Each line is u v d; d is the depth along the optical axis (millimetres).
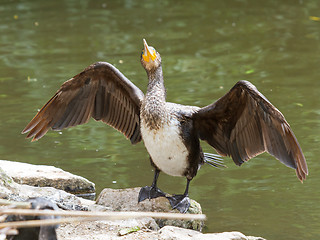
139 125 11211
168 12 28078
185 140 10102
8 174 10875
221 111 10102
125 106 11227
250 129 9984
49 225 7410
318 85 17906
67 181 11758
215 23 25844
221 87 17812
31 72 19719
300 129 14461
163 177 12453
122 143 14359
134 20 26656
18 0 30812
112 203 10609
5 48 22672
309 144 13555
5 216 7242
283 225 10211
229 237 9141
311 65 20000
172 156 10156
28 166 12328
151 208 10445
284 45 22406
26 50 22406
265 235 9844
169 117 10000
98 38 23828
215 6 28969
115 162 13172
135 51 21922
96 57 21219
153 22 26234
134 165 13023
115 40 23484
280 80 18500
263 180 12203
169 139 10000
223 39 23422
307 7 27953
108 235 9164
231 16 26969
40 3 30312
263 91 17484
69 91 11055
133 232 9289
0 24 26234
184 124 10148
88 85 11141
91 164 13031
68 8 29250
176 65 20312
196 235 9133
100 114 11453
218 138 10586
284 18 26219
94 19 26984
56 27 25672
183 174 10508
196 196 11445
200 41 23219
